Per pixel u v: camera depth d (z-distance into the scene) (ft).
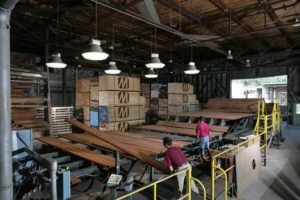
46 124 30.99
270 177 24.20
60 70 65.00
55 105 64.39
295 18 32.14
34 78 31.01
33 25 34.73
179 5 26.84
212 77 69.82
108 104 37.96
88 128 23.47
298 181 23.09
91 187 18.38
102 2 18.35
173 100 54.75
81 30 37.32
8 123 9.25
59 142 23.86
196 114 43.21
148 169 21.50
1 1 8.55
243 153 20.99
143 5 21.67
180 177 16.30
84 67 60.29
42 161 11.24
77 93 47.26
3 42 8.93
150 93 60.90
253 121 41.98
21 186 13.48
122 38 42.14
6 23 9.02
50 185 10.54
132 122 42.19
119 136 26.96
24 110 29.37
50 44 35.65
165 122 39.93
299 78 58.29
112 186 12.95
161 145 22.12
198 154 28.17
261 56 48.01
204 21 31.89
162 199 18.21
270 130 36.86
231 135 33.73
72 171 16.05
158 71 73.31
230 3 27.02
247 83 81.15
